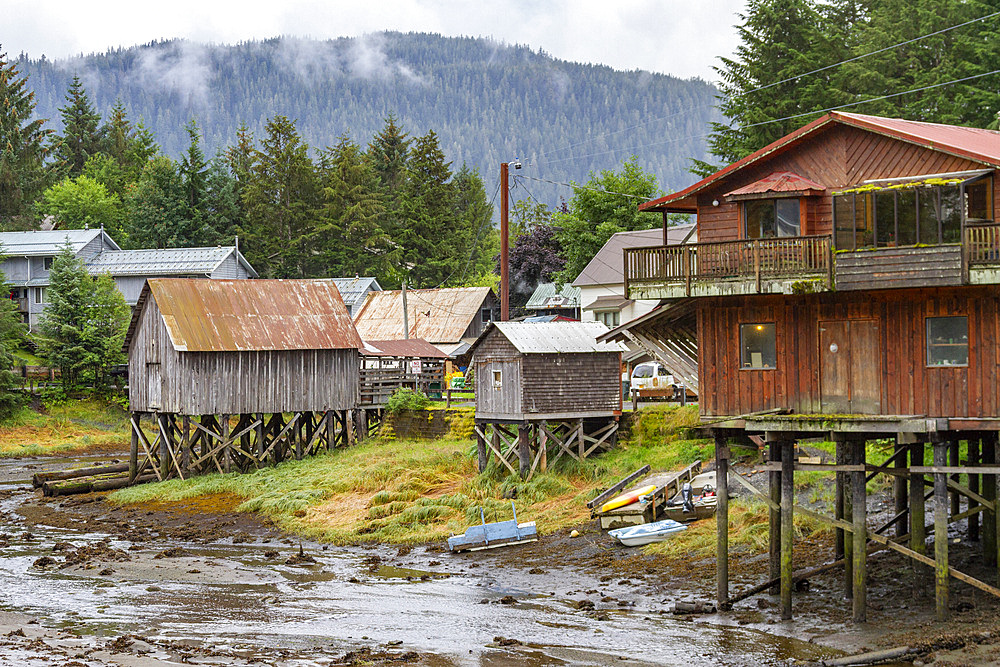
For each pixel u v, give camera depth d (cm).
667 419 4216
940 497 2391
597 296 7212
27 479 5725
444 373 6316
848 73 6019
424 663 2395
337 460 4988
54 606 2991
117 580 3334
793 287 2584
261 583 3272
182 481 4981
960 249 2377
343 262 10894
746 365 2730
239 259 9694
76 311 7825
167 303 5116
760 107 6344
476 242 11719
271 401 5188
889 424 2369
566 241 8912
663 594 2884
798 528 3141
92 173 13125
